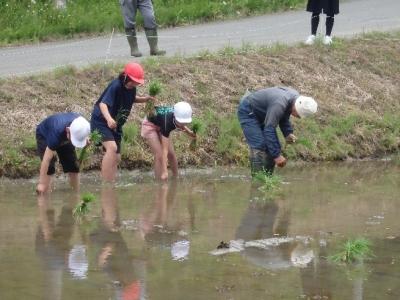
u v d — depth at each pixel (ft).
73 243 36.01
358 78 68.44
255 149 48.55
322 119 62.03
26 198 44.27
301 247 36.47
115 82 45.93
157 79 59.06
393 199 46.42
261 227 39.52
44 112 53.42
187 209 42.63
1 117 52.01
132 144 53.06
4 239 36.35
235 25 85.87
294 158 57.47
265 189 47.88
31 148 50.24
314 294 30.63
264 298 30.04
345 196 46.93
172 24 86.63
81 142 42.65
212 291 30.55
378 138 62.28
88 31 82.69
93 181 49.08
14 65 65.16
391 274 33.14
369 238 38.11
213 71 62.13
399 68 71.82
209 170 53.78
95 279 31.48
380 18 88.63
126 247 35.65
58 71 57.52
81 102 55.11
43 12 84.23
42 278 31.37
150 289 30.55
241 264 33.81
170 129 49.34
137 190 46.96
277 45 69.31
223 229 38.96
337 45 71.26
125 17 67.10
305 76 65.92
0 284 30.60
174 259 34.17
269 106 46.91
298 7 96.58
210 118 57.21
